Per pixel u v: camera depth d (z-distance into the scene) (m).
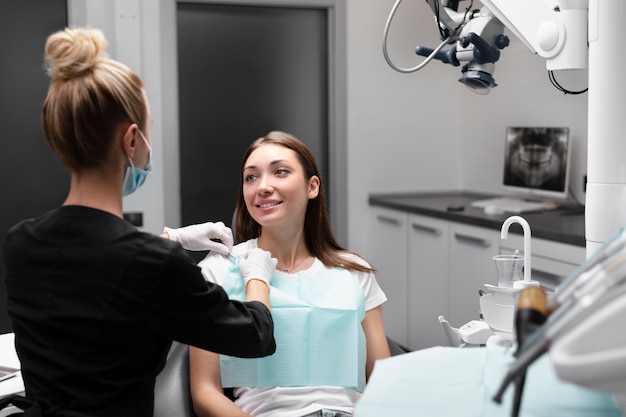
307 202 1.99
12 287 1.35
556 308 0.91
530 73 3.86
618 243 0.91
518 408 0.88
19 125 3.52
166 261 1.28
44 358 1.30
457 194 4.28
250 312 1.44
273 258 1.86
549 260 2.98
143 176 1.40
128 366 1.31
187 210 3.91
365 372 1.92
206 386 1.76
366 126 4.18
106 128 1.29
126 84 1.31
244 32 3.94
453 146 4.37
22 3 3.47
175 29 3.74
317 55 4.09
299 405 1.76
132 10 3.59
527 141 3.66
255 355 1.43
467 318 3.46
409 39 4.20
